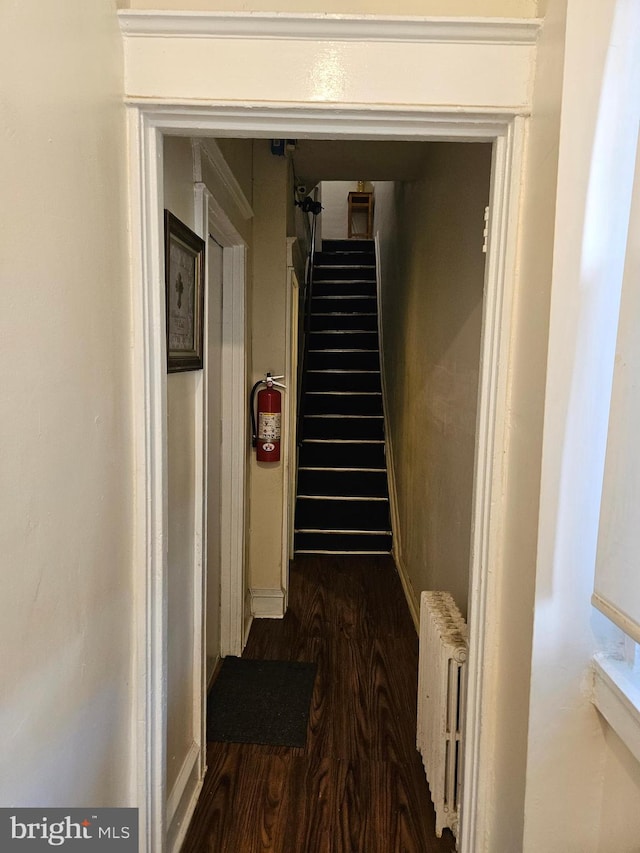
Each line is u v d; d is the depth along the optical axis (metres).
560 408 0.94
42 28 0.74
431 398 2.57
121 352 1.04
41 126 0.75
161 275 1.15
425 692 1.74
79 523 0.89
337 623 2.89
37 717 0.77
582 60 0.88
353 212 7.01
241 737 1.98
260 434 2.82
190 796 1.65
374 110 1.03
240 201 2.19
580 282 0.92
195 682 1.71
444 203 2.30
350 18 0.99
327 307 5.61
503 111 1.03
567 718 1.00
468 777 1.22
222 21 1.00
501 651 1.14
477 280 1.74
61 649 0.84
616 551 0.87
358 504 4.09
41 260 0.75
